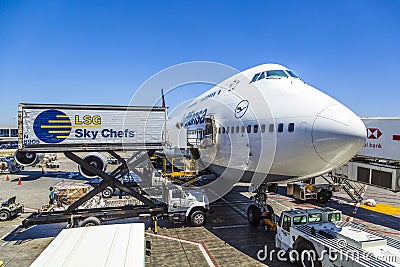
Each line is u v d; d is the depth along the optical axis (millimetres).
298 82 12328
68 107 12680
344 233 9055
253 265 9641
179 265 9656
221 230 13062
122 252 6605
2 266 9672
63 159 59406
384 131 17578
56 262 6117
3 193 22500
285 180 11969
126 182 20672
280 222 10656
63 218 12219
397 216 15969
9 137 97938
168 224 13984
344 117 9539
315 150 9727
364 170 17734
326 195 18844
